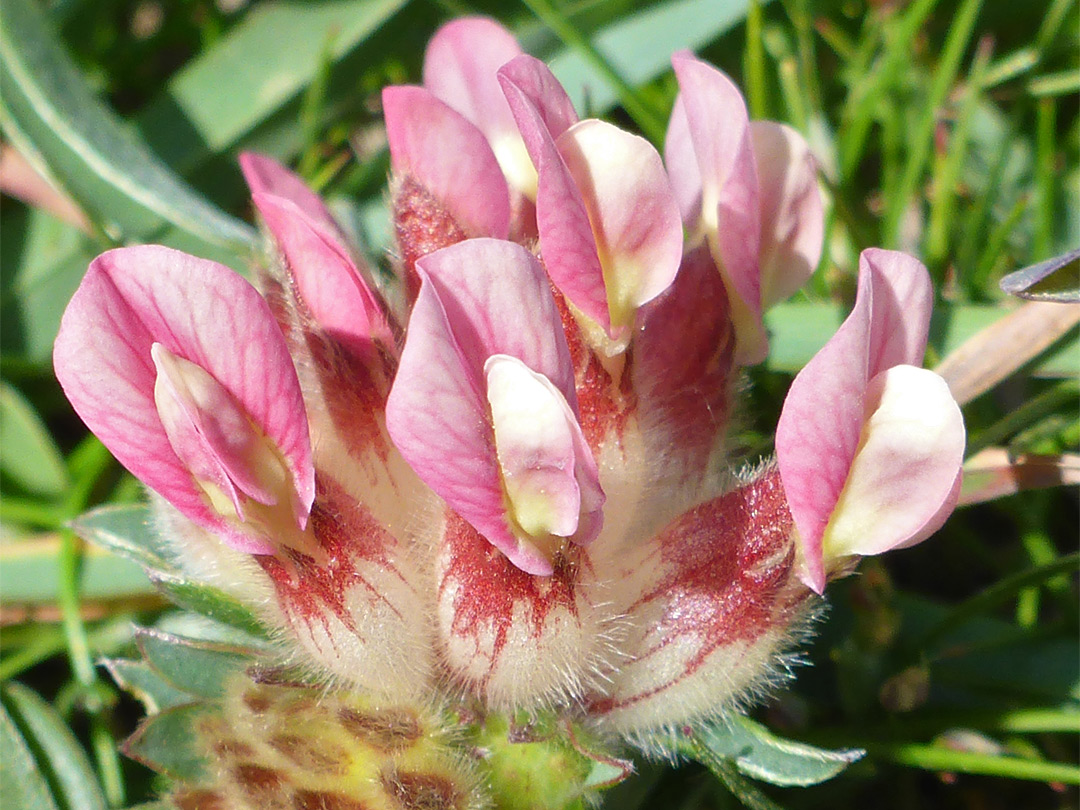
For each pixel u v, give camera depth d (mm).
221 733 50
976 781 67
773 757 52
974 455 64
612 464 52
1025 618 68
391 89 52
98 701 67
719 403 55
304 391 53
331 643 50
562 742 51
